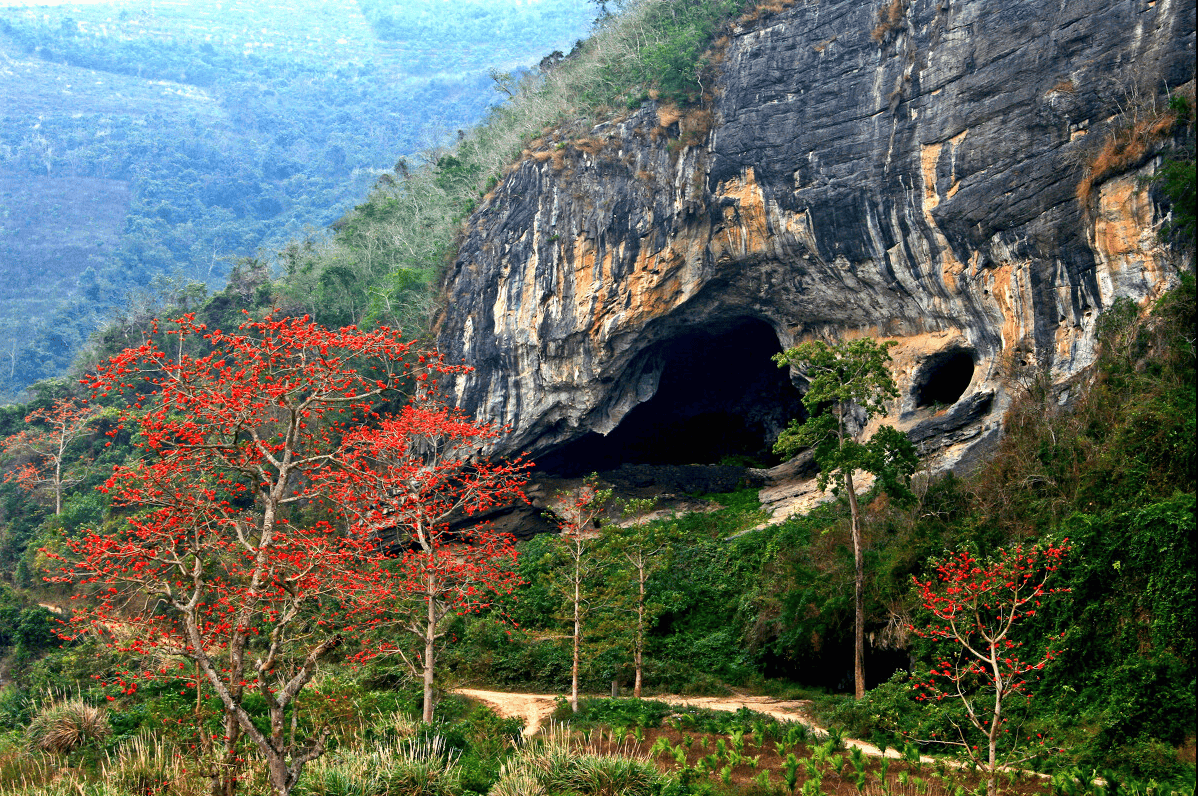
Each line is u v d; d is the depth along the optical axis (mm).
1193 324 19484
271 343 15133
